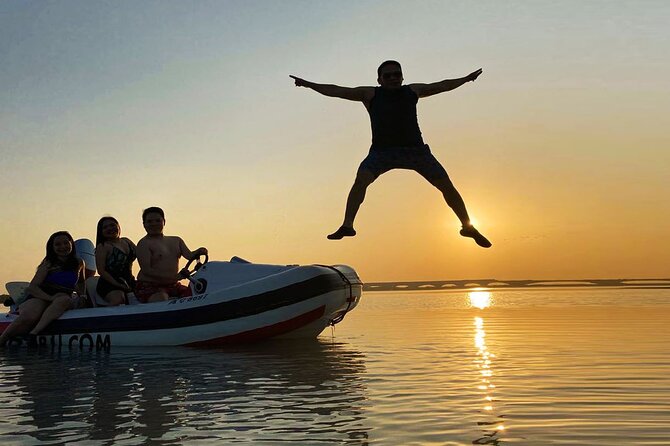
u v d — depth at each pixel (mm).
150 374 7477
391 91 6402
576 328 12562
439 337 11250
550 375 6781
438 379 6656
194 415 5117
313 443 4203
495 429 4496
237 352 9664
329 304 10766
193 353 9641
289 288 10477
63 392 6324
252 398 5805
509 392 5855
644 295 34406
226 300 10453
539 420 4746
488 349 9242
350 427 4609
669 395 5613
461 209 6375
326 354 9078
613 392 5781
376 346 10000
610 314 16859
